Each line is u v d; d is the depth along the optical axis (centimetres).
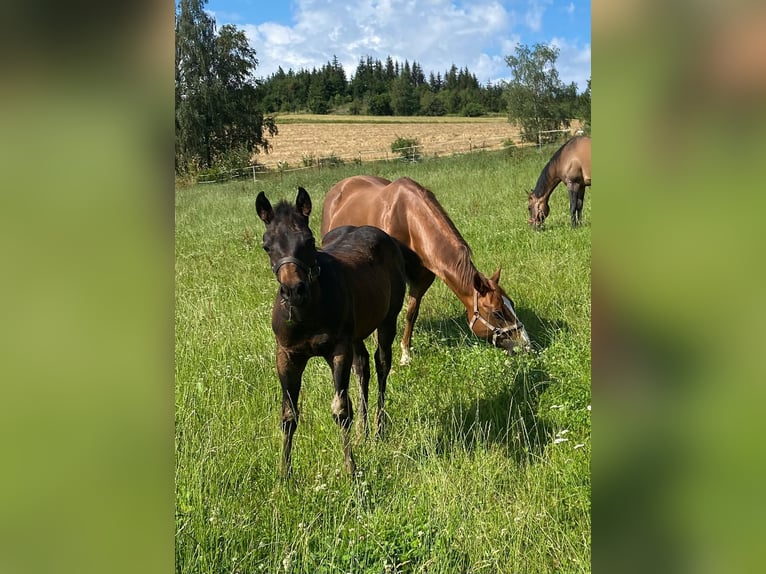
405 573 255
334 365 355
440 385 441
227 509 288
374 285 404
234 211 1590
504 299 477
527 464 327
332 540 270
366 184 653
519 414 367
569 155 1002
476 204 1152
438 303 632
